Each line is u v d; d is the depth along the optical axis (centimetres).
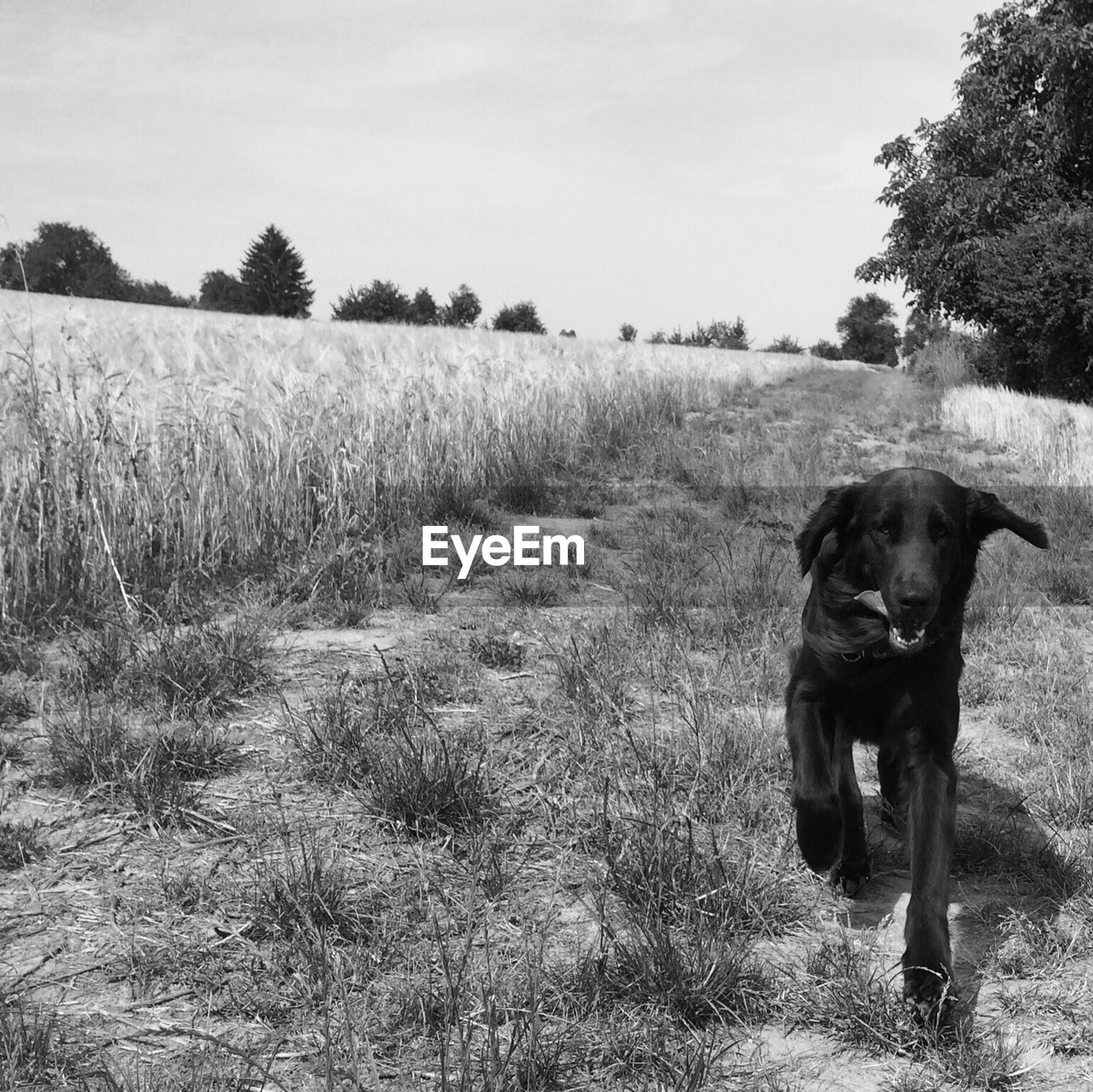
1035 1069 286
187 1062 276
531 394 1473
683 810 429
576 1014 301
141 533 761
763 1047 295
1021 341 3206
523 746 497
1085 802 461
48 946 333
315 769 459
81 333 964
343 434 976
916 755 348
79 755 453
